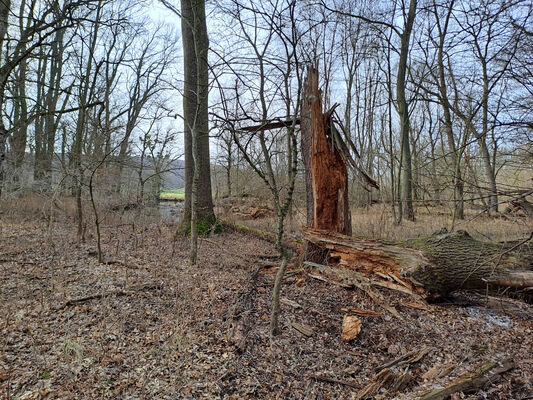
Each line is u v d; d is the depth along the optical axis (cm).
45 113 542
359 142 1931
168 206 1548
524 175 739
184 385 282
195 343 344
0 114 512
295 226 1005
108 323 362
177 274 530
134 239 776
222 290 476
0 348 294
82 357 296
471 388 298
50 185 861
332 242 544
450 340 384
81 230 709
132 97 1972
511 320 428
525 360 344
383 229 965
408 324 414
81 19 543
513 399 287
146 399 259
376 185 585
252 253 679
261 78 555
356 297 475
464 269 441
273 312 373
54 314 369
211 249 708
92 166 599
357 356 355
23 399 238
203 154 830
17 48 537
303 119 598
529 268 433
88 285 461
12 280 454
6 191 875
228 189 1525
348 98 1750
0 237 673
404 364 339
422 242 489
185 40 761
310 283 519
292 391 296
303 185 956
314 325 405
